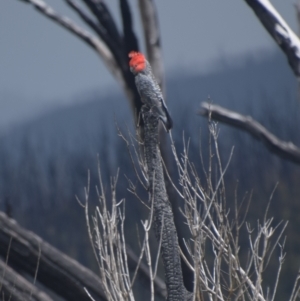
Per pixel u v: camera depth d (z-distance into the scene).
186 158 8.73
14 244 13.97
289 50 14.25
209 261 18.23
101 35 23.17
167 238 8.52
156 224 8.57
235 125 21.70
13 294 13.31
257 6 14.38
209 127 8.73
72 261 14.16
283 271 33.16
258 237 8.73
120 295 8.43
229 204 38.25
